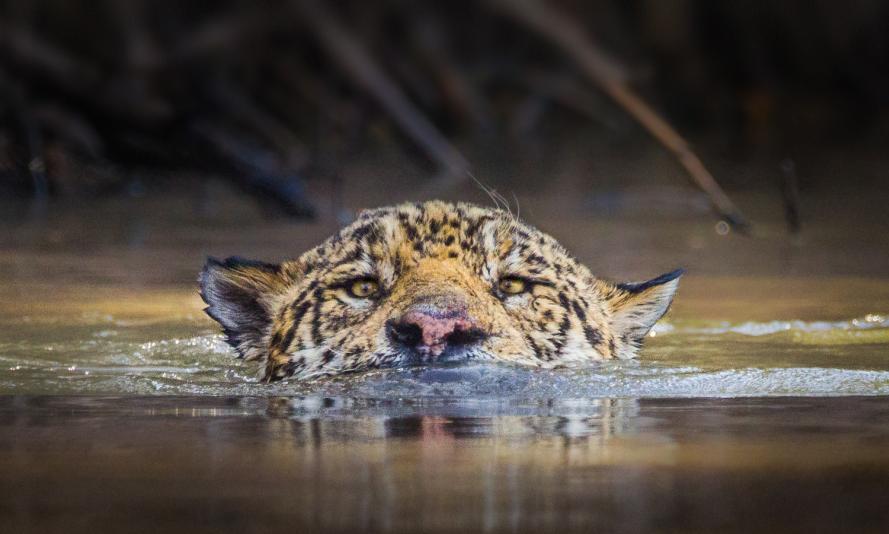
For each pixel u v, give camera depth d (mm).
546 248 12711
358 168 31484
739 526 6137
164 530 6047
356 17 36406
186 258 20281
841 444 8078
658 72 42688
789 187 24031
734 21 44062
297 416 9125
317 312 11922
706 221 25062
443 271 11633
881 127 41844
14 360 12875
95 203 27578
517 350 11367
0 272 18938
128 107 29047
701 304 16891
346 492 6746
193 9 33812
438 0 38688
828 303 16875
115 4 31047
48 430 8633
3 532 6035
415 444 8000
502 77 39250
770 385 10688
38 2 31250
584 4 40062
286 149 32281
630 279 18656
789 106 44000
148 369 12383
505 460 7508
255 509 6414
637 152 35188
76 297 17094
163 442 8133
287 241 22125
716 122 42219
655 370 11484
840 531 6062
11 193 28406
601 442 8070
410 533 6000
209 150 28734
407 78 37062
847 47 45531
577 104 38688
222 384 11172
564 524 6160
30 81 29125
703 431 8508
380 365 11055
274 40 34875
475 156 33938
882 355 13078
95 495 6715
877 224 24750
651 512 6375
